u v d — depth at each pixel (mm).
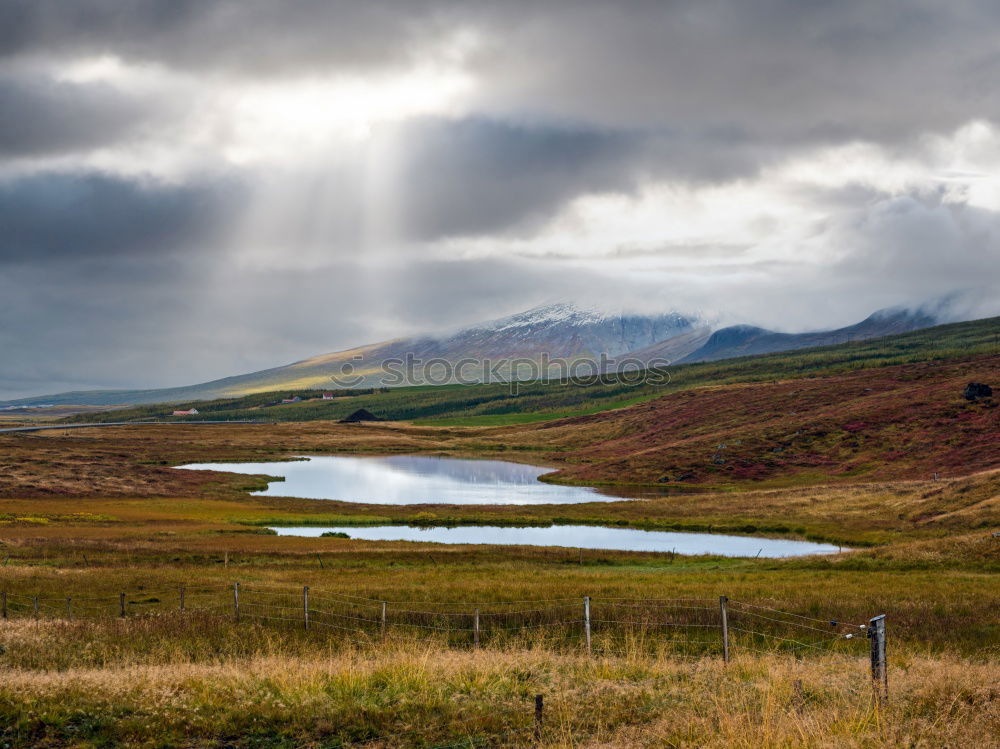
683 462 146000
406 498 123938
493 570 54406
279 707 16875
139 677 18922
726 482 131625
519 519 94188
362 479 154375
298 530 86688
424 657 20953
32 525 78125
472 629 31719
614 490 132625
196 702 17031
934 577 45344
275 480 150000
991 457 116688
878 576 46469
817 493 102688
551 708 16828
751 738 13859
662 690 18281
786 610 33594
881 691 15500
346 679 18672
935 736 13977
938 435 132875
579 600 36812
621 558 61438
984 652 25734
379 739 15523
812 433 147250
